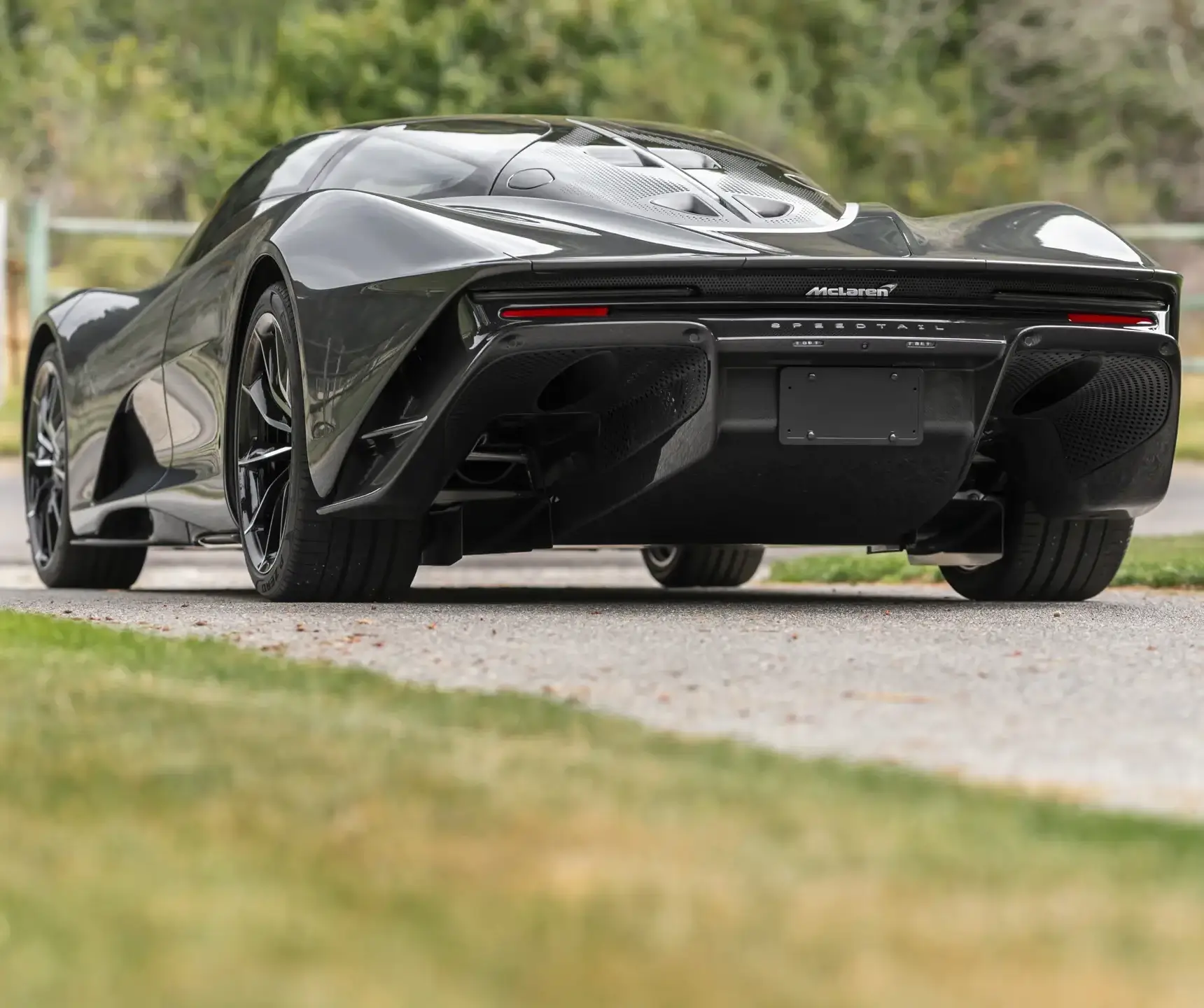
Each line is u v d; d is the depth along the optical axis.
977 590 14.56
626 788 5.18
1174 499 31.38
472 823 4.72
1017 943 3.67
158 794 5.06
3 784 5.18
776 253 11.70
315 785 5.18
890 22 86.81
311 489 12.81
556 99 74.62
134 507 16.39
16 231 83.69
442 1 76.81
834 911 3.89
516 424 12.34
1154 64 86.62
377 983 3.27
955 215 13.97
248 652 8.76
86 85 87.81
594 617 11.81
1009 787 5.67
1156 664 9.22
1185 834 4.77
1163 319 12.72
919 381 11.96
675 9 80.50
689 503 12.17
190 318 15.12
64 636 9.39
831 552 21.66
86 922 3.73
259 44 100.25
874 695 7.91
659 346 11.56
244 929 3.67
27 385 19.00
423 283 11.81
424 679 8.41
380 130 14.90
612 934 3.65
